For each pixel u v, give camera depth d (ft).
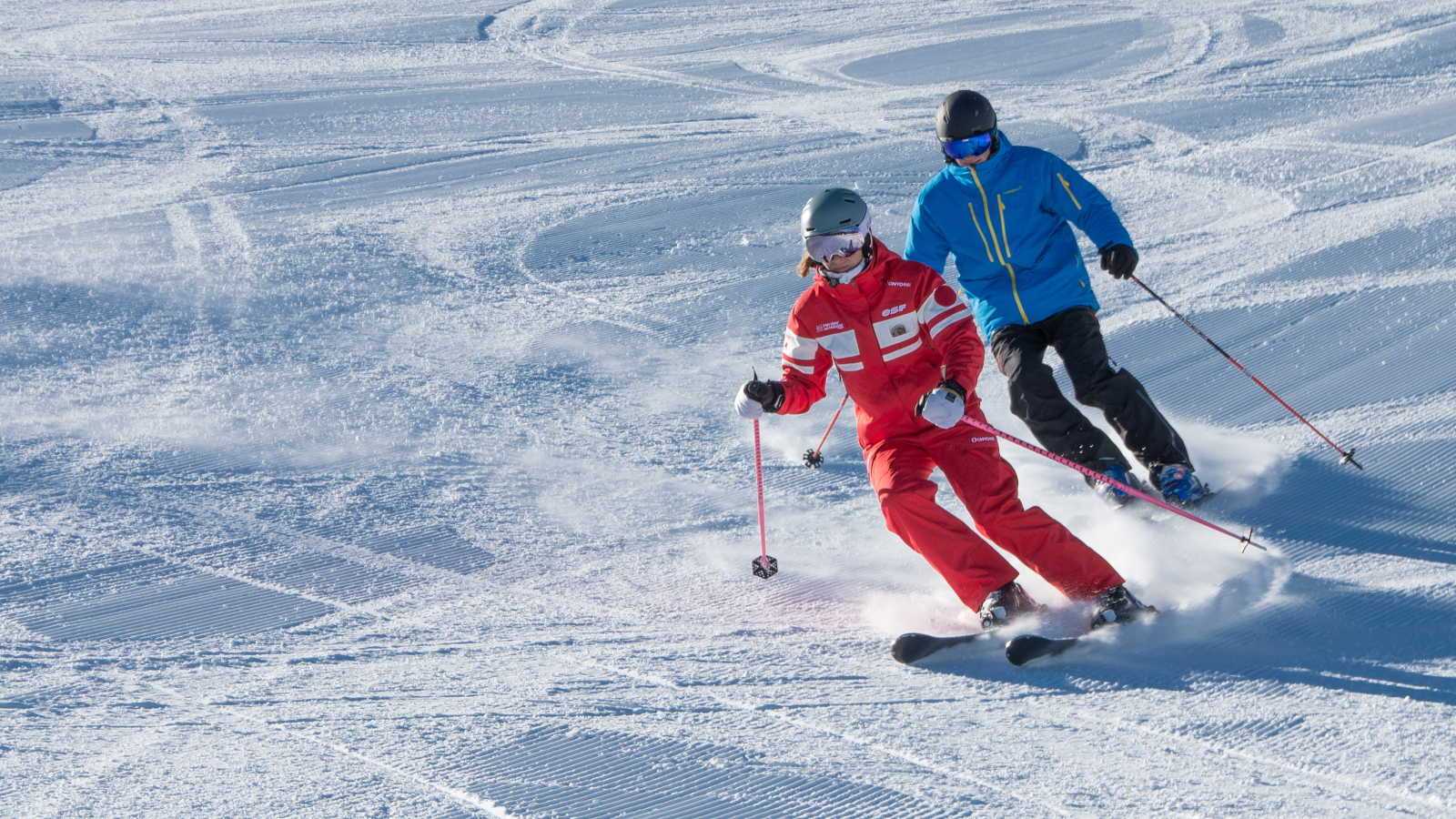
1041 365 35.35
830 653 27.63
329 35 216.74
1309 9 165.89
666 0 247.50
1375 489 34.47
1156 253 62.75
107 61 185.98
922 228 36.09
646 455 42.11
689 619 30.04
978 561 27.91
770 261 68.23
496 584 32.32
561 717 23.70
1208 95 115.03
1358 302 49.37
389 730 23.16
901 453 29.09
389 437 43.70
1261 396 42.60
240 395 48.03
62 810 19.42
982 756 21.57
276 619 30.07
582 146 109.70
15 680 26.35
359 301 62.13
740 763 21.31
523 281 66.08
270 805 19.60
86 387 48.83
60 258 70.38
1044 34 170.91
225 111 136.77
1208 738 22.15
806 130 112.68
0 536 35.12
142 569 33.17
